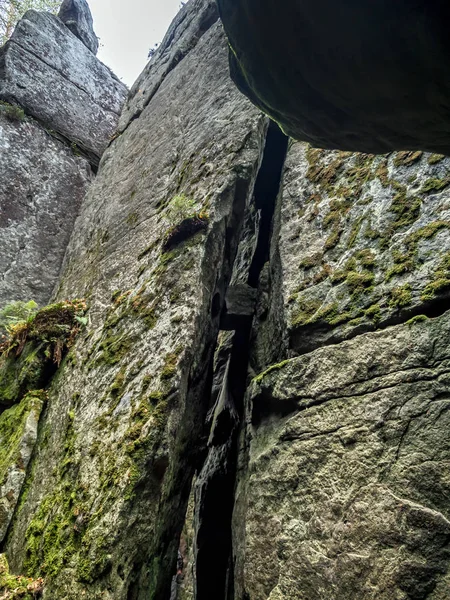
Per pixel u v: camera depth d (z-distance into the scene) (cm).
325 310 283
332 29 108
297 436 252
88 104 900
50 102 822
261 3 116
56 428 360
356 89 122
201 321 330
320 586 205
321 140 159
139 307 376
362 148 156
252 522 254
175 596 600
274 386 281
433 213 268
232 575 372
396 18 99
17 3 1205
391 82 115
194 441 349
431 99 117
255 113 428
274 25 118
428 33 98
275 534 237
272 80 138
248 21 125
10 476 341
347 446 227
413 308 241
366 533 201
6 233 646
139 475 260
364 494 210
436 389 211
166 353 312
